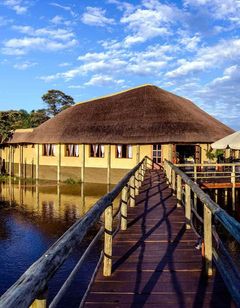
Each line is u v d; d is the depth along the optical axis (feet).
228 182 61.05
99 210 13.94
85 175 101.91
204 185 59.21
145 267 18.95
